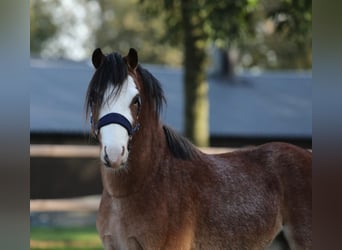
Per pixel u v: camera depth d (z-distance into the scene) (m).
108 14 54.34
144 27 49.41
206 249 6.88
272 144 7.89
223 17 16.50
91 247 15.57
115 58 6.16
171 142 6.87
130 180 6.39
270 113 29.72
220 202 6.95
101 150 5.94
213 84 32.16
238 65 46.91
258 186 7.32
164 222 6.47
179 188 6.70
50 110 27.72
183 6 17.19
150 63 49.72
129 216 6.45
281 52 43.66
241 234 7.04
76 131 26.19
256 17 25.03
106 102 5.97
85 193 27.22
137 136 6.38
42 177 26.78
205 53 18.33
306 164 7.71
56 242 16.69
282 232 7.62
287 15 16.89
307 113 30.06
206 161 7.20
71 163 27.08
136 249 6.52
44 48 55.59
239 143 28.27
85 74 32.09
